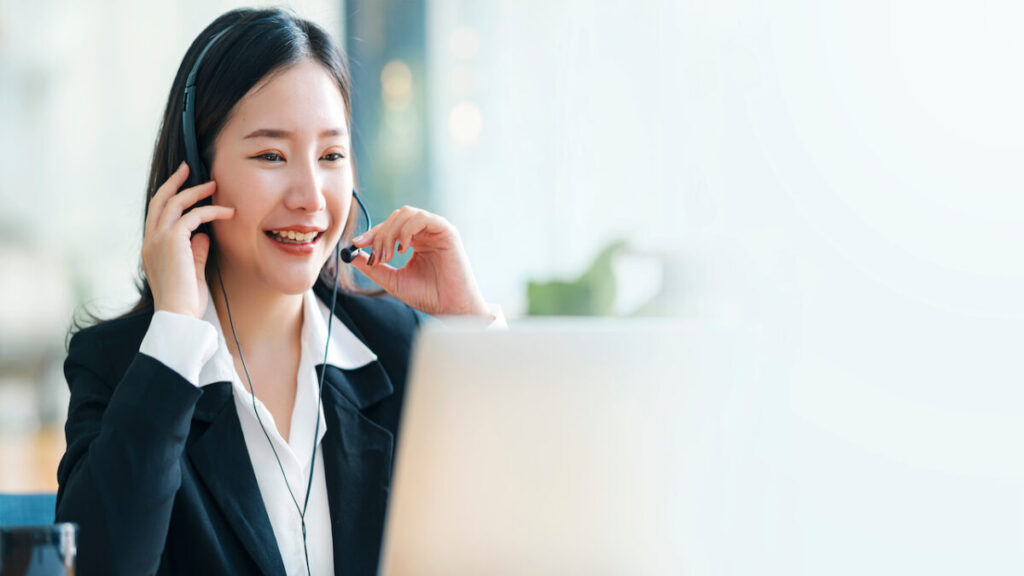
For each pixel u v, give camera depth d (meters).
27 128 5.91
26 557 1.02
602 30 5.83
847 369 4.14
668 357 1.06
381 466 1.61
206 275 1.64
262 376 1.64
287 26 1.57
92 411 1.52
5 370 5.89
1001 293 3.80
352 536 1.56
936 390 3.88
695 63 5.54
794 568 3.42
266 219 1.54
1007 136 3.81
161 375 1.35
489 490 1.04
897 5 4.18
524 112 5.97
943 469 3.68
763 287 4.81
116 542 1.29
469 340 1.02
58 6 5.89
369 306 1.82
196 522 1.46
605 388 1.04
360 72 5.86
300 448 1.60
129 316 1.70
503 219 6.01
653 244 5.31
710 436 1.07
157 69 5.97
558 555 1.06
